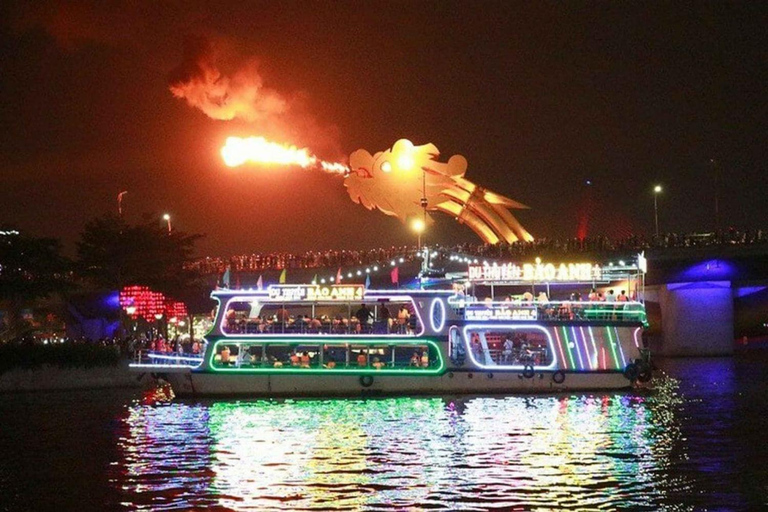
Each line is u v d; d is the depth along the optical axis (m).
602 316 73.75
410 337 71.75
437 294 72.19
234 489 41.94
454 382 71.94
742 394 73.00
